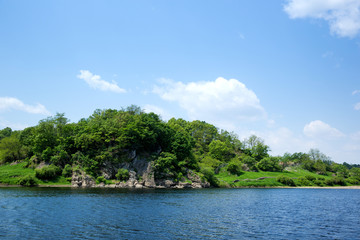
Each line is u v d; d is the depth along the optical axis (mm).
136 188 106438
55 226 34312
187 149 139000
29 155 124812
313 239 32406
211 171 138625
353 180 181125
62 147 114562
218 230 35156
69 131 126062
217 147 188375
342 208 63031
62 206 50250
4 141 123625
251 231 35375
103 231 32438
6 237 28703
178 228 35375
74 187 98000
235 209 55656
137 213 45656
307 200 80500
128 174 112875
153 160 122125
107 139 117375
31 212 43312
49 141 118375
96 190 87250
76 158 112688
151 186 114062
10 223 35250
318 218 47844
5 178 98500
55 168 106562
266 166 185375
